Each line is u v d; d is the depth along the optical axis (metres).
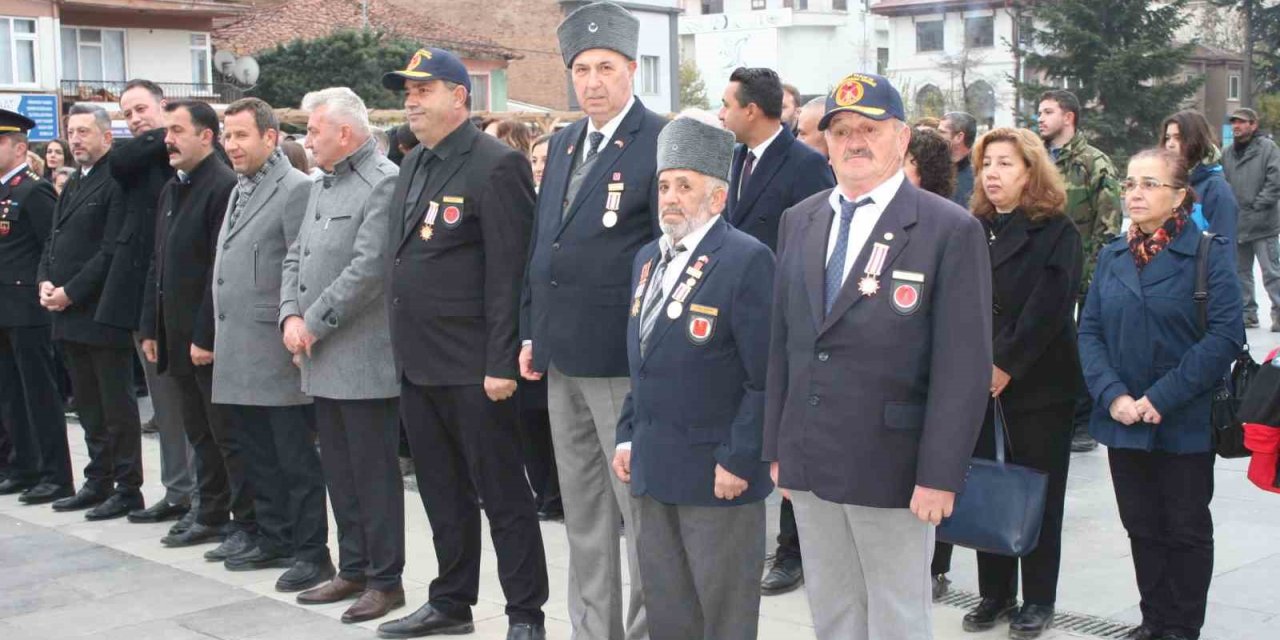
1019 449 5.05
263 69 34.38
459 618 5.34
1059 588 5.66
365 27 36.41
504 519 5.10
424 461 5.27
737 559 4.12
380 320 5.55
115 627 5.54
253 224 6.09
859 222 3.81
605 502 4.91
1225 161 12.18
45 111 32.69
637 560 4.70
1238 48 51.34
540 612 5.18
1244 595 5.49
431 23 42.62
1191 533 4.77
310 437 6.14
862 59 55.91
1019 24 37.06
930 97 48.47
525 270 4.93
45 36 33.34
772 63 57.72
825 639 4.02
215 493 6.85
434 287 5.03
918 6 52.81
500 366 4.91
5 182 7.79
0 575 6.34
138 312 7.19
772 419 3.94
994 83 50.22
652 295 4.21
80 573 6.35
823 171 5.86
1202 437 4.73
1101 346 4.90
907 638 3.84
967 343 3.62
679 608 4.24
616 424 4.67
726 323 4.07
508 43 44.59
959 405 3.61
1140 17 33.84
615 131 4.68
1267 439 4.22
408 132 8.01
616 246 4.61
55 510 7.66
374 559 5.62
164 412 7.31
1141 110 33.59
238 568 6.34
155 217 7.19
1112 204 7.79
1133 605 5.43
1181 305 4.68
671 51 43.00
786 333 3.93
